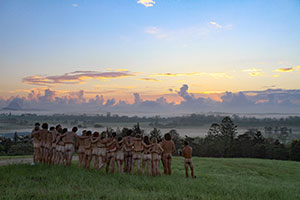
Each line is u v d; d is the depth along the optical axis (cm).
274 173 1859
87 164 1320
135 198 750
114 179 1022
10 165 1229
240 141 6962
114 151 1227
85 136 1299
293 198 955
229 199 838
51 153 1352
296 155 5478
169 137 1355
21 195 730
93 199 722
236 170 1881
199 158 2439
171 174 1388
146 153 1232
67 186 859
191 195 848
